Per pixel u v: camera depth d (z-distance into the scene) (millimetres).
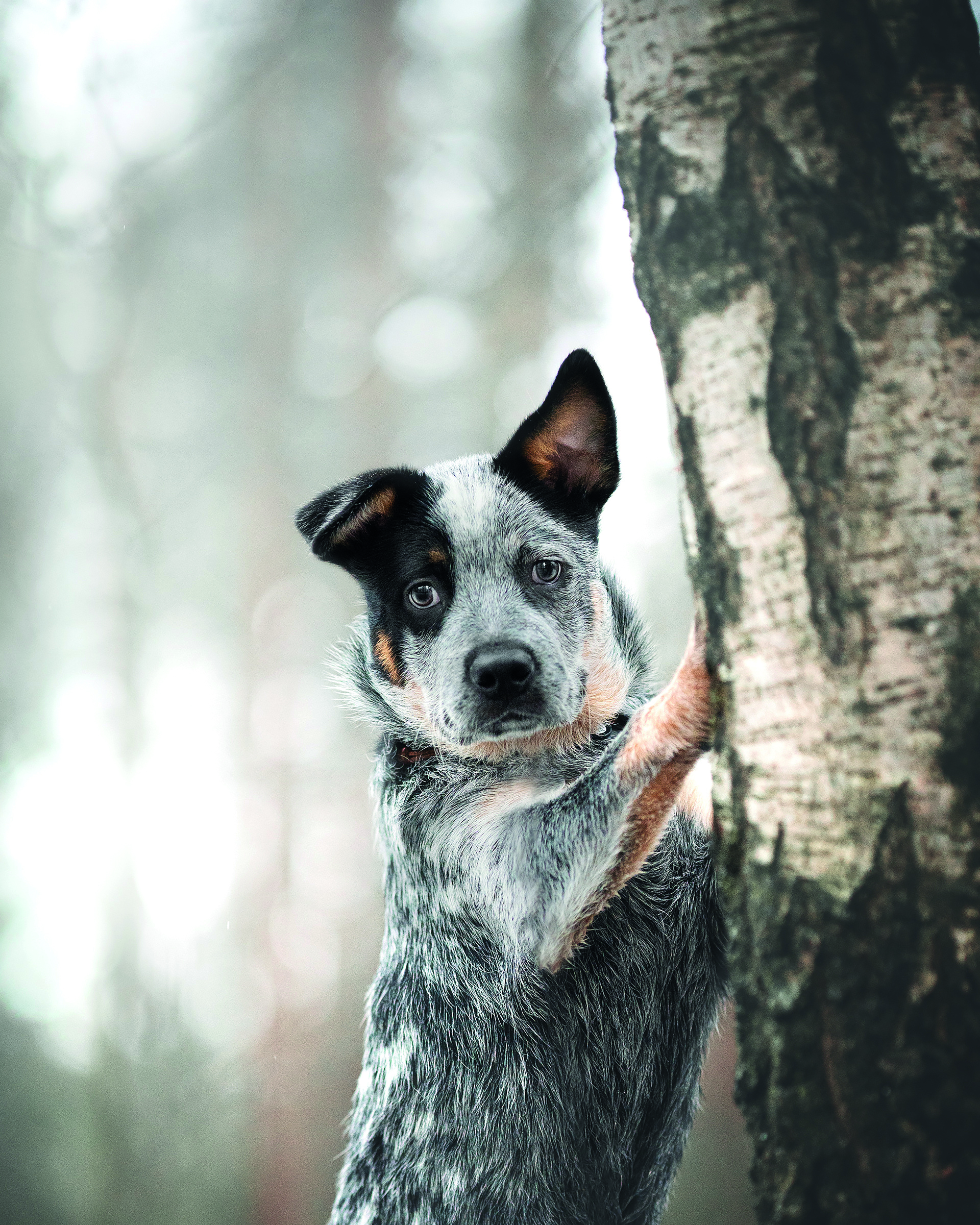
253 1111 11672
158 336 16016
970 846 2203
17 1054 12531
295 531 15031
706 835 3383
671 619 11070
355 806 13523
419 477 3812
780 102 2477
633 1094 3426
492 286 13711
